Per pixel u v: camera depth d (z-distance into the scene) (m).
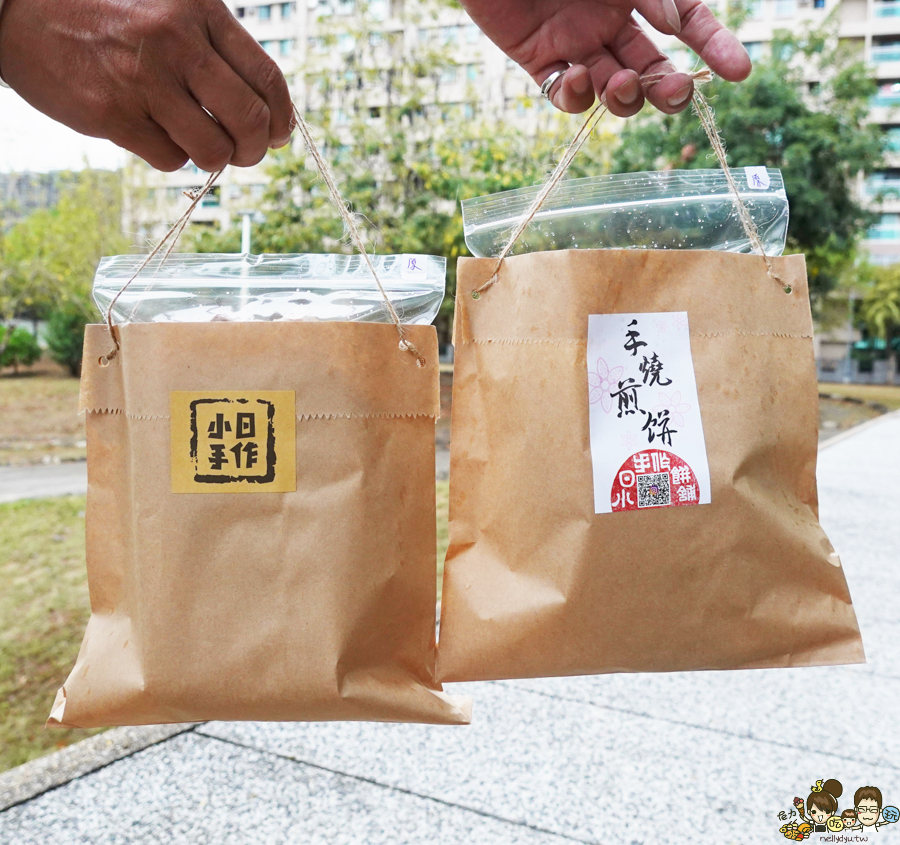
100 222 11.00
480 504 0.93
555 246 0.98
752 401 0.91
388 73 8.05
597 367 0.89
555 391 0.88
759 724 2.06
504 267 0.93
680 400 0.89
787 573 0.91
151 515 0.86
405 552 0.90
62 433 9.79
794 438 0.94
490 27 1.06
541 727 2.04
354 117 7.72
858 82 8.97
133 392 0.87
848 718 2.10
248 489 0.86
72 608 3.05
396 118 7.77
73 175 11.02
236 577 0.86
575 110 1.05
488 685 2.29
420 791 1.75
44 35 0.72
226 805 1.69
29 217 11.23
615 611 0.87
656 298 0.90
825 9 20.59
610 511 0.87
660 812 1.67
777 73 8.70
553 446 0.88
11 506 5.01
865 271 20.06
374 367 0.88
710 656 0.89
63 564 3.68
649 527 0.88
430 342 0.91
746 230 0.95
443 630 0.92
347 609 0.86
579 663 0.89
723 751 1.92
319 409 0.86
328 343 0.86
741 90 8.40
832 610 0.92
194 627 0.85
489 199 0.99
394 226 7.46
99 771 1.82
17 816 1.65
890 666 2.44
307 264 0.94
